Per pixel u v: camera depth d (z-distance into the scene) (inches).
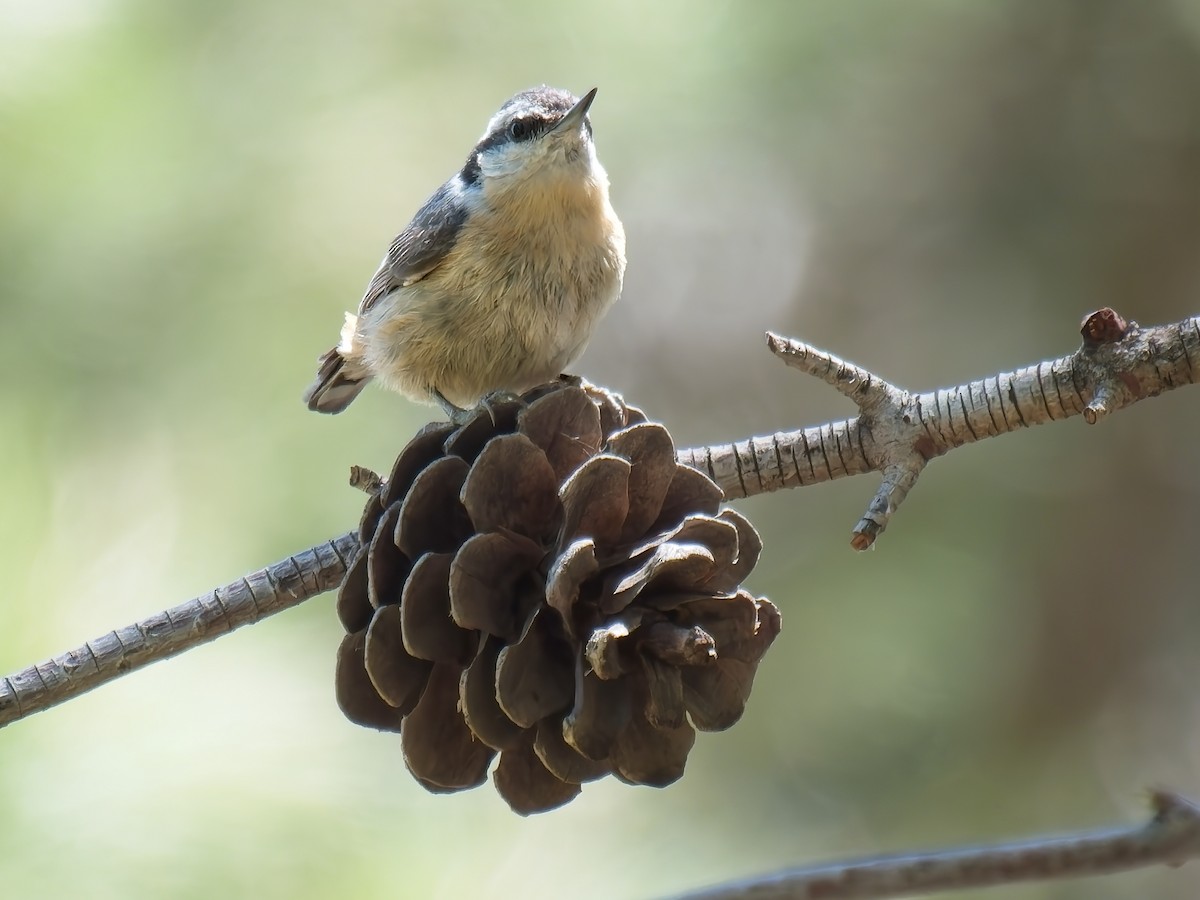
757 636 175.0
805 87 374.9
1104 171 427.2
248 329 307.1
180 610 212.1
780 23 368.8
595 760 165.5
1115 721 394.0
